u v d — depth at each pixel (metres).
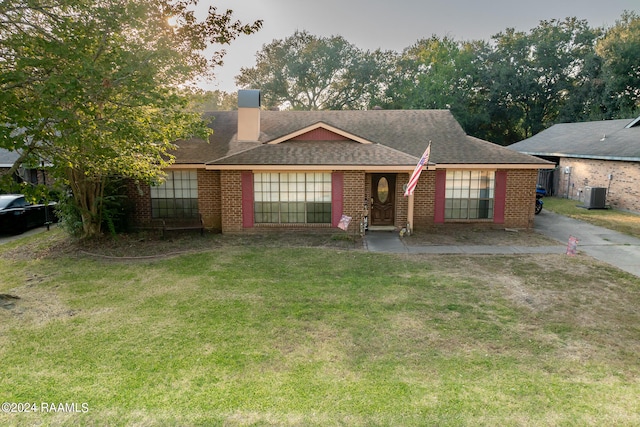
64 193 13.96
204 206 15.76
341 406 5.03
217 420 4.79
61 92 8.03
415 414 4.88
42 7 8.45
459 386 5.45
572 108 40.59
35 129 8.16
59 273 10.46
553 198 24.77
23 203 15.95
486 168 15.34
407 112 20.30
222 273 10.34
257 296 8.74
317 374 5.75
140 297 8.72
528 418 4.80
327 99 50.22
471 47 47.16
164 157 15.34
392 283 9.56
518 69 42.66
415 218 15.95
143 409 4.98
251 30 11.16
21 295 8.85
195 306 8.20
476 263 11.21
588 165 22.78
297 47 49.00
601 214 19.16
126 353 6.32
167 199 15.87
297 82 48.56
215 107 47.69
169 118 10.83
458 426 4.68
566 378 5.66
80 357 6.21
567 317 7.68
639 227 16.09
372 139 17.73
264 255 12.10
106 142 9.91
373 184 15.87
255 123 17.27
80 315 7.77
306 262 11.34
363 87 48.94
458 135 17.97
